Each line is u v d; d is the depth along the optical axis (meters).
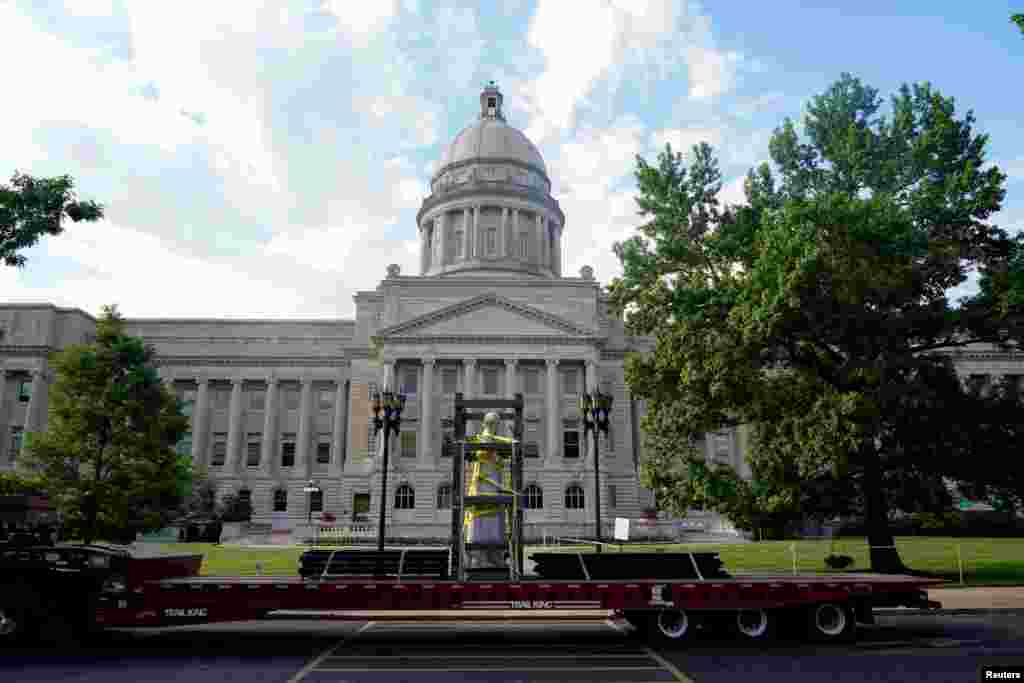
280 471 71.44
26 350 66.75
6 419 66.31
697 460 26.95
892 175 26.72
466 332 63.75
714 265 29.09
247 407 73.69
